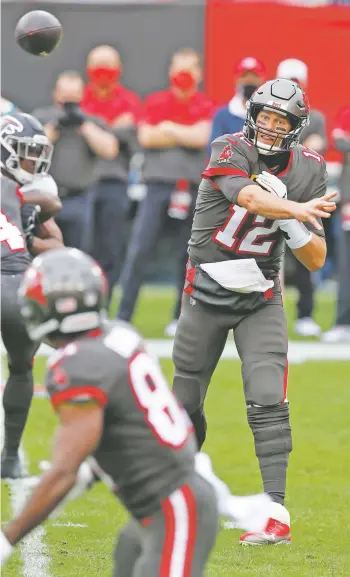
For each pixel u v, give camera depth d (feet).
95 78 119.85
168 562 36.01
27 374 63.52
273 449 56.03
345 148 120.37
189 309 57.82
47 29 63.10
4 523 56.08
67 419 35.88
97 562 51.70
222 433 80.28
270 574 49.83
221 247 56.54
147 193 115.75
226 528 58.44
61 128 112.27
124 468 36.91
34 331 37.93
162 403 37.19
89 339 37.14
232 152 54.90
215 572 49.90
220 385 97.19
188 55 114.62
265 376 56.13
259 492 64.75
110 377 36.22
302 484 67.26
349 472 70.18
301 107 54.03
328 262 165.48
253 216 55.42
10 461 65.67
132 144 120.67
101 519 59.72
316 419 84.99
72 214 113.50
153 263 167.43
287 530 55.31
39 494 35.35
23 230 62.59
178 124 114.11
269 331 56.90
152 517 36.83
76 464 35.53
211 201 56.24
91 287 37.11
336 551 54.29
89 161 113.39
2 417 76.89
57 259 37.60
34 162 61.62
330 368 105.40
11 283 59.31
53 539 55.67
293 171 55.83
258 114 54.34
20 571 50.16
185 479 37.01
